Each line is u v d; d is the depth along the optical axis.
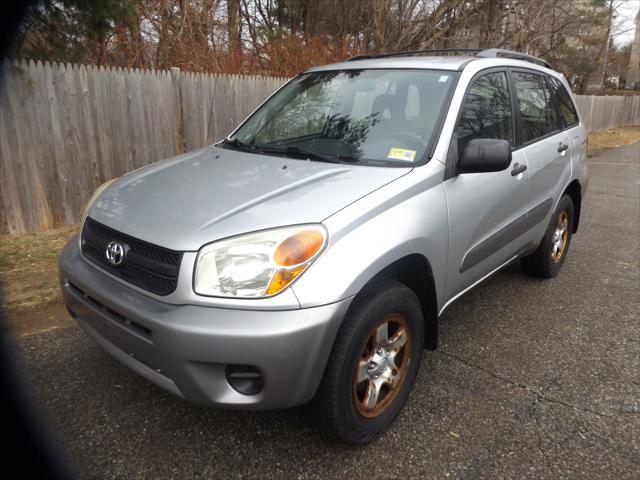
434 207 2.68
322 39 11.64
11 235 5.48
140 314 2.14
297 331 2.02
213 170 2.88
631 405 2.88
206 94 7.17
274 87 8.20
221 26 9.60
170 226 2.26
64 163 5.78
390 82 3.31
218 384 2.08
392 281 2.50
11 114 5.29
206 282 2.09
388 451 2.48
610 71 43.38
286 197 2.39
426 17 13.70
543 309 4.09
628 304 4.22
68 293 2.60
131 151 6.40
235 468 2.35
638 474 2.37
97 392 2.87
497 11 15.12
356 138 3.05
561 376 3.15
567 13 17.14
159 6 8.18
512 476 2.34
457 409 2.81
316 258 2.14
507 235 3.52
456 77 3.17
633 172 11.18
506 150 2.75
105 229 2.50
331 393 2.22
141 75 6.34
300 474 2.32
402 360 2.66
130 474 2.30
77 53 6.58
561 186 4.30
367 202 2.39
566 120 4.64
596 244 5.92
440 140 2.86
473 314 3.98
